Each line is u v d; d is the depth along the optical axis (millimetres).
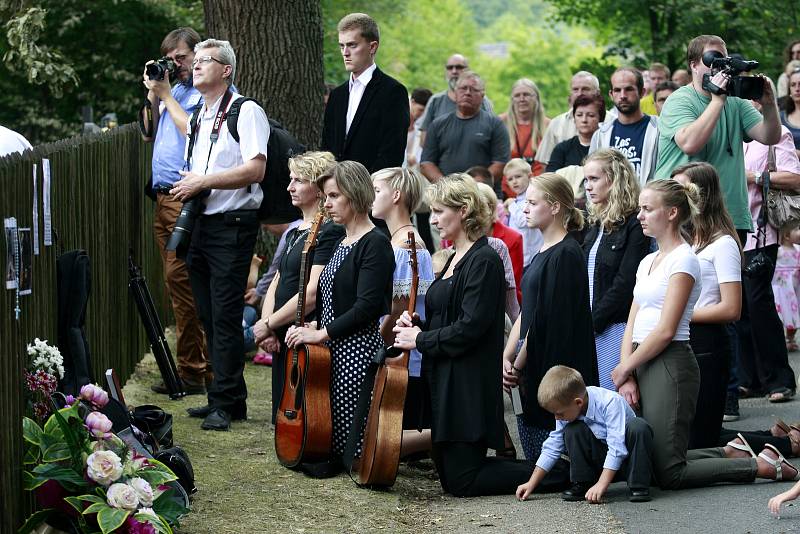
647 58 47375
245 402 15266
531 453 13367
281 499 12141
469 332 12391
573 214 13188
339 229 13875
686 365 12508
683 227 14305
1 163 10109
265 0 20125
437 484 13438
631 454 12094
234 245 14891
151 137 17016
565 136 23203
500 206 21000
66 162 13430
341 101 17969
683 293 12406
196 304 15477
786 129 18703
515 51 132375
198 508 11688
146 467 10281
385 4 78875
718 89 15773
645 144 17875
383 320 14094
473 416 12516
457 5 129875
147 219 19469
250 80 20203
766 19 44688
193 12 40625
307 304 13719
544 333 12930
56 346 11719
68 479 9773
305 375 13055
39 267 11227
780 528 10906
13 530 9992
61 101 40688
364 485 12664
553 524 11297
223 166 14797
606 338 13977
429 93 29859
